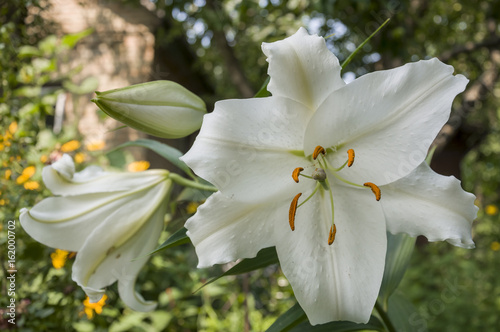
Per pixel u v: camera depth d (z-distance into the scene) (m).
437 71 0.29
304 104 0.30
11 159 0.64
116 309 0.77
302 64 0.29
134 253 0.38
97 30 1.71
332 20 1.38
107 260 0.37
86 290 0.36
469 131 2.63
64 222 0.37
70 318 0.66
